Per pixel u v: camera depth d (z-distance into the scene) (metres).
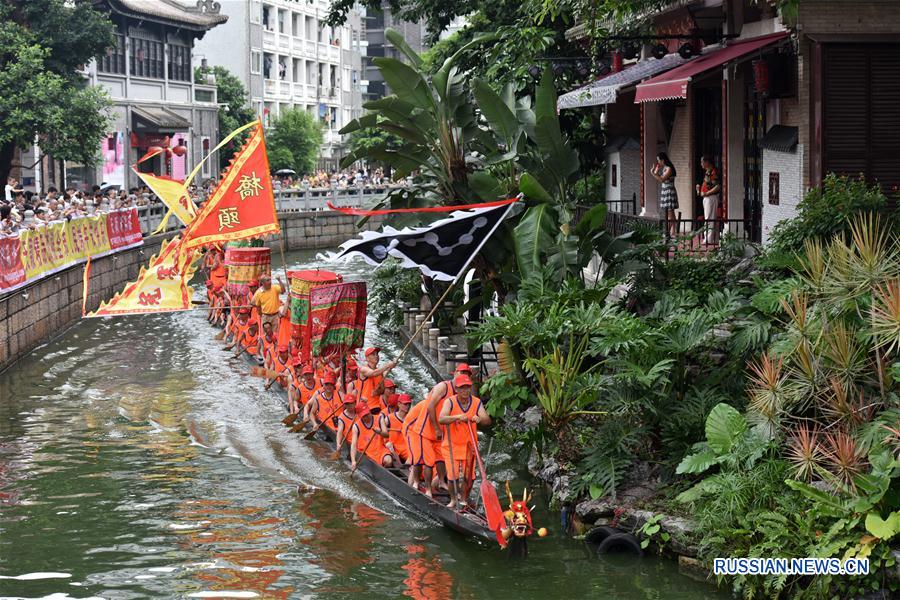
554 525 13.59
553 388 14.05
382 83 104.69
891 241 15.10
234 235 21.53
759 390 12.42
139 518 14.09
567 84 27.45
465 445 13.37
